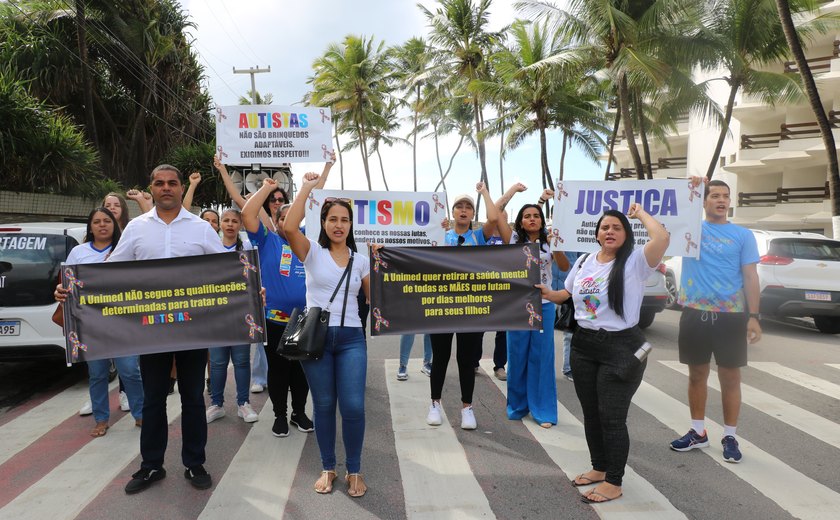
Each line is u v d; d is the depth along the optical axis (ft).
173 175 11.57
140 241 11.62
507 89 78.07
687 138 97.76
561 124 82.28
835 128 71.20
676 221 13.62
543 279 15.08
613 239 10.72
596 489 11.01
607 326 10.67
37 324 18.30
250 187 27.02
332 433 11.38
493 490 11.42
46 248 18.89
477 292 13.07
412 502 10.93
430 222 18.26
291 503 10.90
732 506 10.73
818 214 73.51
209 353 15.76
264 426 15.38
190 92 73.10
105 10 57.21
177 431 14.92
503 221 15.30
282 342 10.88
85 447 13.84
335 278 11.28
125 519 10.32
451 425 15.29
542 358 15.26
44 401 17.95
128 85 66.23
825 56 76.33
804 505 10.79
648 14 49.55
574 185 14.71
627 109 54.39
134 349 11.10
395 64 116.26
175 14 66.90
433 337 15.05
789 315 30.27
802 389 19.21
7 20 54.90
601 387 10.76
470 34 89.15
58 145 36.06
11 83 36.63
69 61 55.52
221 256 11.46
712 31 54.49
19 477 12.16
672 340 28.17
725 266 12.78
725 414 13.07
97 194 40.22
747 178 85.87
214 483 11.77
